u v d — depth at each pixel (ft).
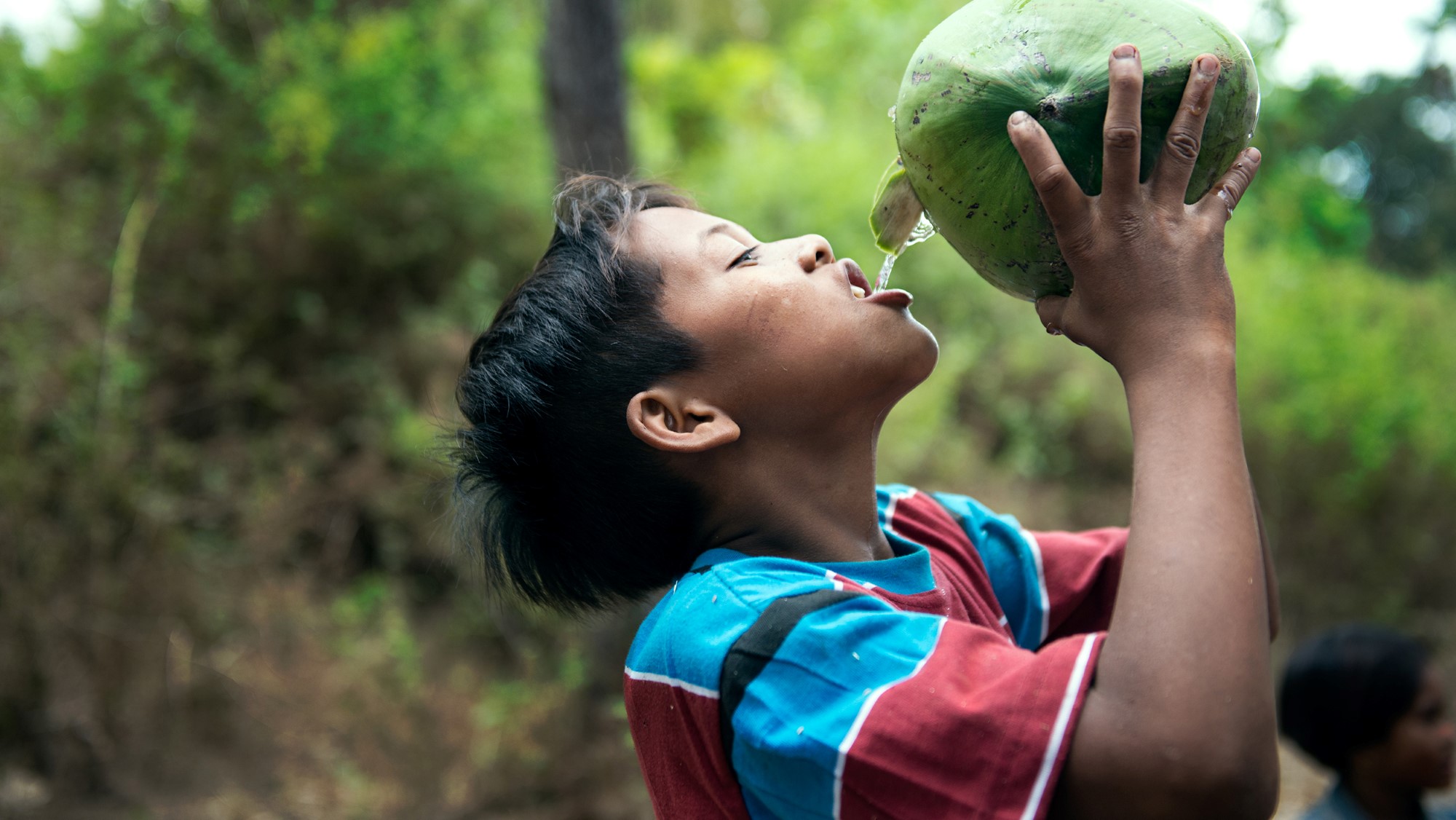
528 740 12.59
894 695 3.24
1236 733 2.98
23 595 13.80
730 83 32.01
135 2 19.74
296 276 19.35
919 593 4.01
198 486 16.51
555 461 4.33
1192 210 3.58
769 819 3.55
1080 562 4.95
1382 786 7.49
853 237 23.18
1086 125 3.65
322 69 19.93
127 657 14.05
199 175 18.75
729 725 3.51
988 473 20.11
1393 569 21.53
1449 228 39.34
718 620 3.67
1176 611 3.09
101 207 18.40
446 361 18.60
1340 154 40.09
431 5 22.35
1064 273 3.89
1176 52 3.64
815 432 4.11
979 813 3.06
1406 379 24.52
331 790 12.45
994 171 3.80
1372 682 7.41
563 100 13.48
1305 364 22.86
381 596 15.47
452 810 12.20
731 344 4.05
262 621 14.65
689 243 4.27
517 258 20.83
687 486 4.20
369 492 16.65
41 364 14.65
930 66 3.94
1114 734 3.04
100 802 13.41
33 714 13.84
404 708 12.76
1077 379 22.39
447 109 21.06
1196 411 3.34
